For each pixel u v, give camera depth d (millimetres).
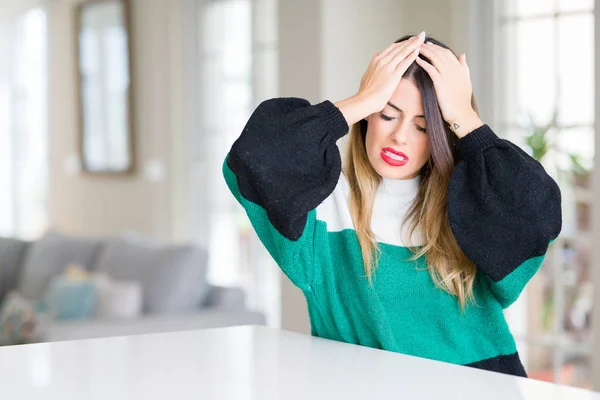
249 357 1236
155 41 5406
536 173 1393
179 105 5254
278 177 1361
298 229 1363
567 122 3324
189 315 3750
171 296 3895
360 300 1453
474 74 3582
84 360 1218
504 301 1448
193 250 3982
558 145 3357
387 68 1415
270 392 1036
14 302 3510
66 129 6371
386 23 3908
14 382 1091
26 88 6879
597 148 3033
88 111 6059
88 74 6043
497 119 3543
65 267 4781
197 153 5223
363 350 1291
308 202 1353
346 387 1058
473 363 1451
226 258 5035
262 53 4684
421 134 1448
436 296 1448
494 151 1412
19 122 7008
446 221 1459
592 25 3227
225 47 4961
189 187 5254
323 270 1468
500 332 1440
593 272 3064
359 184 1503
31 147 6906
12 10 6684
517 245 1372
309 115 1398
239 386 1065
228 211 5008
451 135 1484
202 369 1157
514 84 3498
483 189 1396
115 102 5750
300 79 3850
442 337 1453
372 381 1090
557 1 3344
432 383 1077
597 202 3039
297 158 1369
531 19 3434
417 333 1454
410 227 1472
